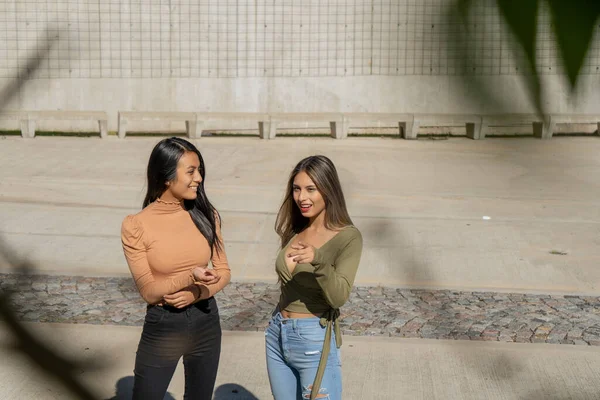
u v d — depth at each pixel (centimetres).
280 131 1538
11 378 445
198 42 1499
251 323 593
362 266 738
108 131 1502
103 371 492
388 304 638
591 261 755
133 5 1480
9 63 1465
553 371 508
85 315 598
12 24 1455
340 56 1496
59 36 1473
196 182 342
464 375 504
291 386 346
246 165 1209
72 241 801
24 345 281
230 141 1435
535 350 541
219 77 1509
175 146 340
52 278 689
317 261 302
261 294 659
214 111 1518
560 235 841
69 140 1413
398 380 496
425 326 589
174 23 1490
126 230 340
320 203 337
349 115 1460
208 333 353
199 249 348
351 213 922
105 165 1191
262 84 1512
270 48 1502
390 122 1508
